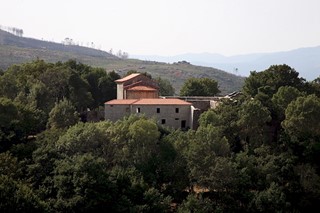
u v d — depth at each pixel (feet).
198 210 301.22
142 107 463.42
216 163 330.34
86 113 552.82
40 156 322.96
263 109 399.44
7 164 304.71
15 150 342.03
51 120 443.32
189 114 474.08
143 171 339.16
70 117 447.01
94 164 307.78
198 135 362.33
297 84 521.24
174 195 329.72
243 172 343.87
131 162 347.97
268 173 355.15
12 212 252.62
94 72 647.56
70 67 631.15
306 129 384.27
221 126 406.62
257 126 400.47
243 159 361.92
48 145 344.08
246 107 400.47
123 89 552.41
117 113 466.70
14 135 372.17
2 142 362.53
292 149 392.06
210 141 351.67
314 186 351.25
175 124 471.21
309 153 382.01
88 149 353.92
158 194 305.12
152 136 354.95
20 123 394.73
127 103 467.93
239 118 406.41
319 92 524.11
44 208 267.39
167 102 475.72
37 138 388.78
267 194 329.31
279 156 372.38
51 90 536.01
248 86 529.86
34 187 306.96
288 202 333.62
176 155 354.54
